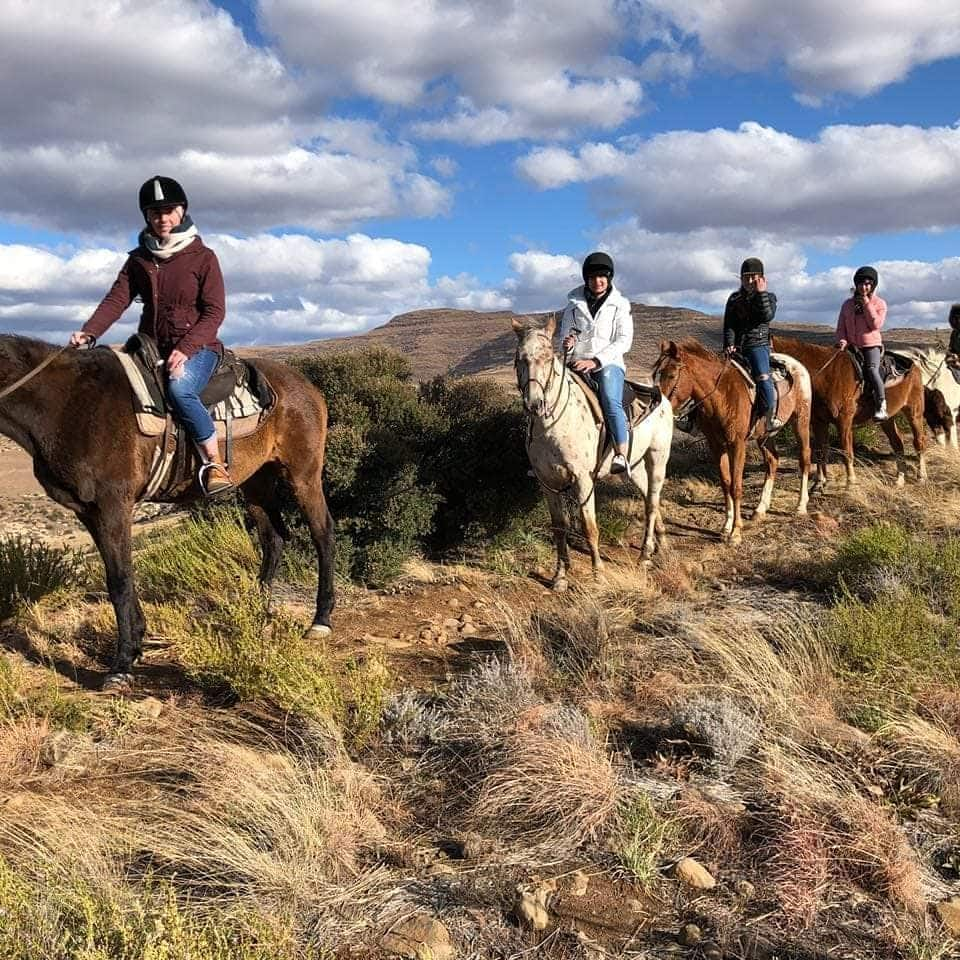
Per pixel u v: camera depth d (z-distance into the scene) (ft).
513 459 28.35
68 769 13.12
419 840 11.75
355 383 29.86
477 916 10.03
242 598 18.63
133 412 16.38
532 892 10.41
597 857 11.27
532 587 25.13
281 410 19.72
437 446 29.07
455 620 21.84
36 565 21.81
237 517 26.27
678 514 33.68
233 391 18.25
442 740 14.25
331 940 9.48
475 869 10.96
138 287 17.11
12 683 15.20
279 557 22.17
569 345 24.43
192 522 26.11
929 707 15.38
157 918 8.73
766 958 9.49
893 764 13.52
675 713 14.80
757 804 12.36
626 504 33.94
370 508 25.68
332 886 10.39
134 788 12.67
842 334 35.78
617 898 10.50
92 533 16.94
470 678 16.22
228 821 11.25
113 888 9.57
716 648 16.90
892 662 16.79
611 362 24.26
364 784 12.68
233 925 9.27
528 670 16.97
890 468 40.06
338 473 25.07
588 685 16.55
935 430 44.01
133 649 17.07
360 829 11.64
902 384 35.91
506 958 9.39
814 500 35.17
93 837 10.59
